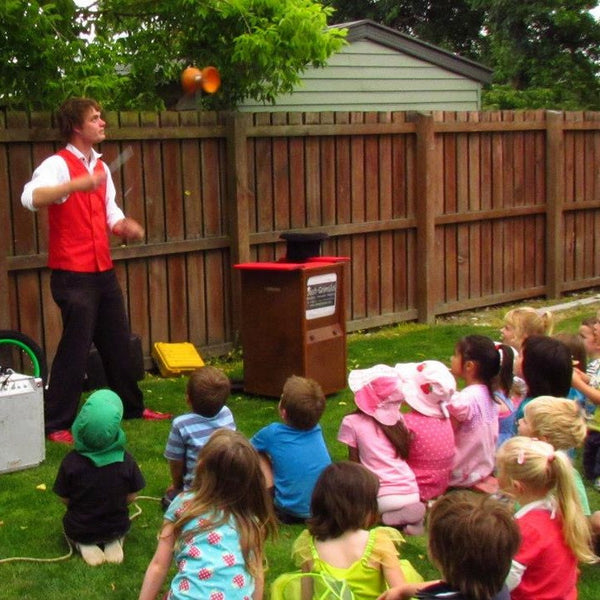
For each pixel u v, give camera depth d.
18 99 7.39
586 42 25.81
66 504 4.17
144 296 7.69
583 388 4.89
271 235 8.40
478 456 4.92
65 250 5.73
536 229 11.01
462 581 2.59
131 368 6.11
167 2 8.12
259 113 8.18
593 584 4.01
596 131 11.50
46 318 7.07
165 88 9.59
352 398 6.82
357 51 12.55
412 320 9.77
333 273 6.81
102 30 8.26
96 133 5.71
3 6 6.76
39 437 5.27
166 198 7.74
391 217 9.45
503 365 5.05
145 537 4.35
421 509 4.49
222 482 3.12
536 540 3.19
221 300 8.21
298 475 4.47
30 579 3.93
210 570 3.03
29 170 6.85
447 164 9.89
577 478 3.98
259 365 6.86
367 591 3.05
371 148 9.20
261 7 8.12
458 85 13.94
